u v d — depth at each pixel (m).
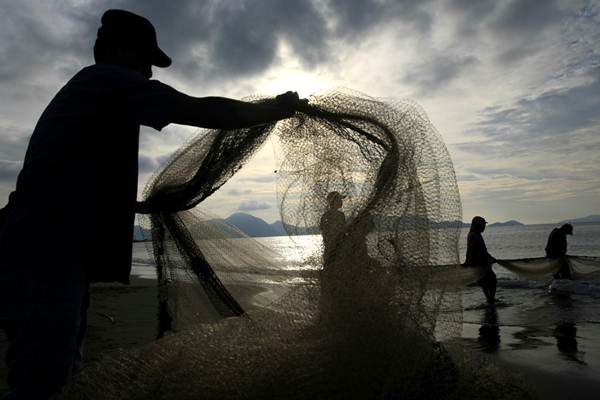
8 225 2.02
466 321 7.56
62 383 2.02
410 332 2.63
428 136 3.09
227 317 3.03
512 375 2.99
